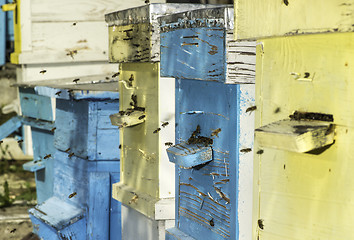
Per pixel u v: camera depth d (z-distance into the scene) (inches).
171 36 104.5
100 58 255.8
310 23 67.8
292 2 70.2
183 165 95.8
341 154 69.1
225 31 86.3
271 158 80.2
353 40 65.7
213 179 97.3
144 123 122.4
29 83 196.4
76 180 155.1
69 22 252.1
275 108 78.5
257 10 76.7
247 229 92.1
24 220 205.9
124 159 134.9
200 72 94.5
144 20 112.7
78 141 152.6
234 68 87.3
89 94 145.4
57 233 147.2
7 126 212.7
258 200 83.4
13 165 292.0
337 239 71.1
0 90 326.3
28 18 252.2
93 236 150.3
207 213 100.3
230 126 90.8
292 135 67.4
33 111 193.5
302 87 73.4
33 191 247.4
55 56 254.1
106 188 149.9
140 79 122.6
